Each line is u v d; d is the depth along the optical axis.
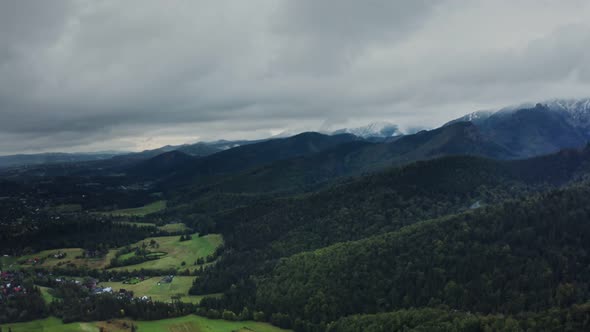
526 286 187.50
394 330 183.25
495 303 185.88
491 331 162.25
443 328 171.50
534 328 157.75
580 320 154.50
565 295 174.00
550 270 188.38
